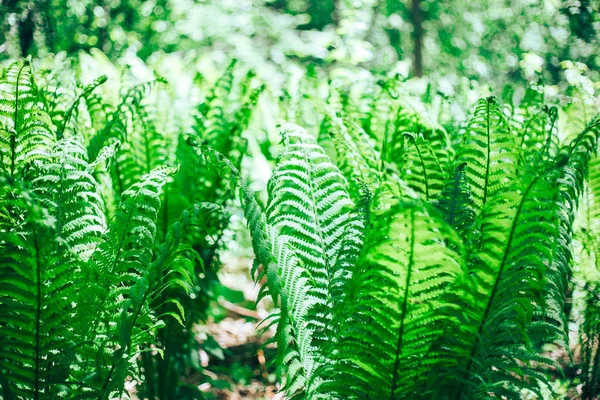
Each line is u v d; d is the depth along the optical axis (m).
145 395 2.77
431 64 9.68
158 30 6.61
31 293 2.15
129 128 3.00
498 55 8.98
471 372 2.17
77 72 3.10
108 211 2.74
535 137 2.74
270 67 4.80
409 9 9.87
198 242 2.90
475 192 2.48
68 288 2.20
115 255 2.33
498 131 2.44
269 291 2.22
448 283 2.27
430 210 1.97
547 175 2.11
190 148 2.92
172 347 2.79
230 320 3.69
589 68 5.16
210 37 7.07
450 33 9.75
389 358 2.20
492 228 2.14
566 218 2.38
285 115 3.26
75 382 2.29
